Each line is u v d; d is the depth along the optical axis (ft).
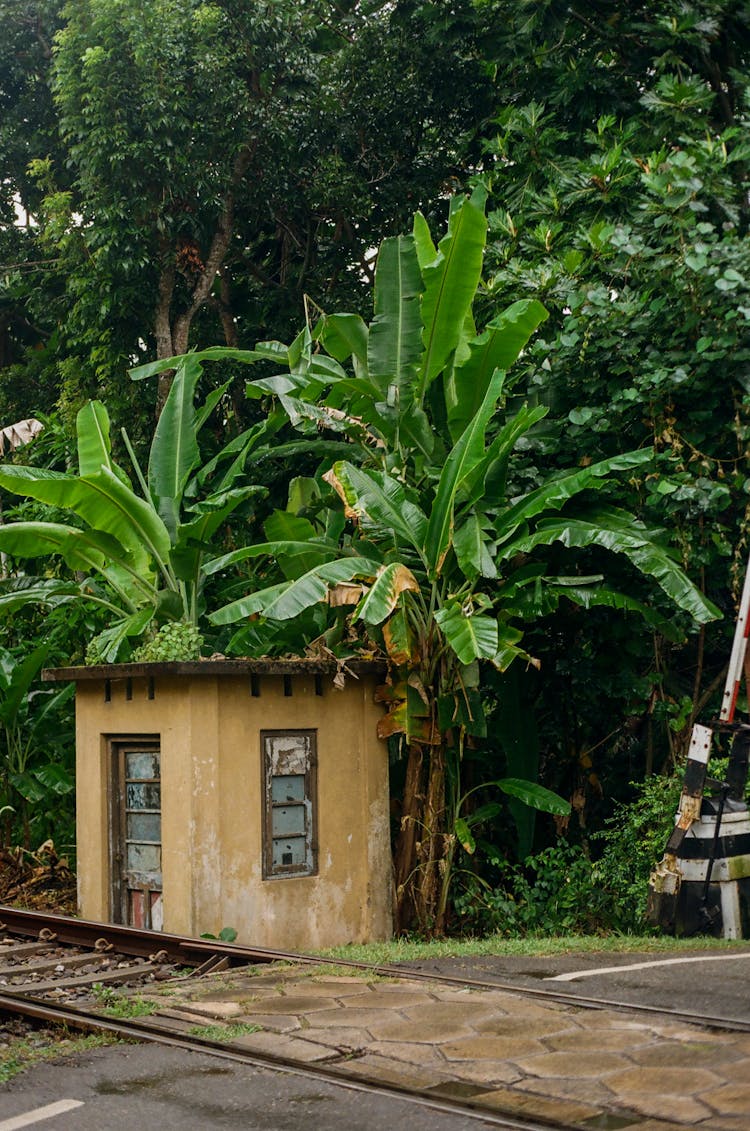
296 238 64.39
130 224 54.70
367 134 63.10
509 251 42.04
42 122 70.03
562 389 38.09
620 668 37.91
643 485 36.45
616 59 49.62
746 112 42.96
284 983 22.85
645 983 21.74
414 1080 16.14
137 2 53.88
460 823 34.68
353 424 36.68
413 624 33.99
